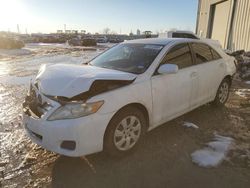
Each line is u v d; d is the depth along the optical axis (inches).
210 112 191.8
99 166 115.8
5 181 104.5
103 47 1290.6
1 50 908.0
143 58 141.1
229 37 638.5
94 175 109.0
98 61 158.1
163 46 147.5
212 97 185.3
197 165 116.8
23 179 106.2
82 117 102.6
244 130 157.9
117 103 111.3
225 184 103.0
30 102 120.2
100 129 107.2
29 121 114.2
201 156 124.3
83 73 119.4
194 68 158.9
